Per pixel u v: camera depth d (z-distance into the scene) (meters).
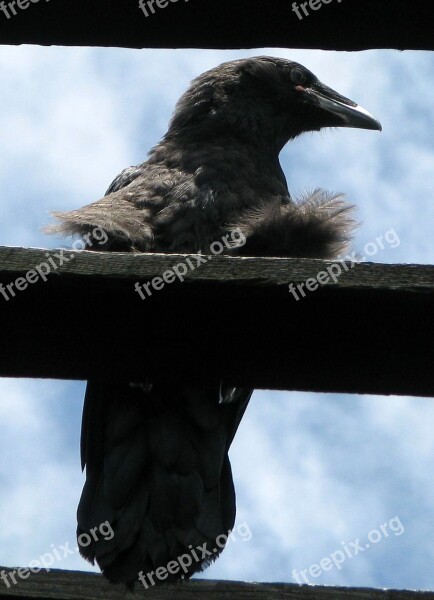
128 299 4.83
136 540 5.94
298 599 5.31
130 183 8.88
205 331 5.04
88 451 7.23
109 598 5.36
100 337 5.08
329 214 7.64
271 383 5.35
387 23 5.61
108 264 4.74
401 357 5.06
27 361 5.27
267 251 7.67
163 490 6.36
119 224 7.76
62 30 5.77
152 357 5.24
